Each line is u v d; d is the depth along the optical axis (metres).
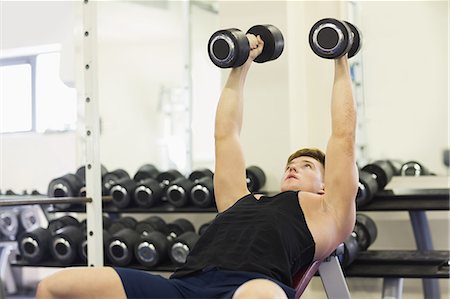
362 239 3.86
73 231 4.15
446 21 4.62
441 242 4.37
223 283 2.18
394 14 4.72
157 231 4.18
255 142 4.46
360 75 4.78
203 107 5.59
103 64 5.95
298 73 4.51
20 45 5.59
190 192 4.35
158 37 5.80
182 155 5.68
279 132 4.38
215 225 2.41
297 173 2.65
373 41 4.76
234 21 4.51
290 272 2.27
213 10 5.48
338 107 2.47
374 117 4.76
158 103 5.79
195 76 5.64
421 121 4.66
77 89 5.36
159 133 5.77
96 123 3.01
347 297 2.79
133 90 5.89
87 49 3.00
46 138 5.53
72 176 4.55
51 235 4.22
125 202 4.49
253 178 4.26
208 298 2.15
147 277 2.24
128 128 5.88
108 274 2.21
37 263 4.21
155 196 4.48
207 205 4.32
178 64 5.71
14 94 5.49
